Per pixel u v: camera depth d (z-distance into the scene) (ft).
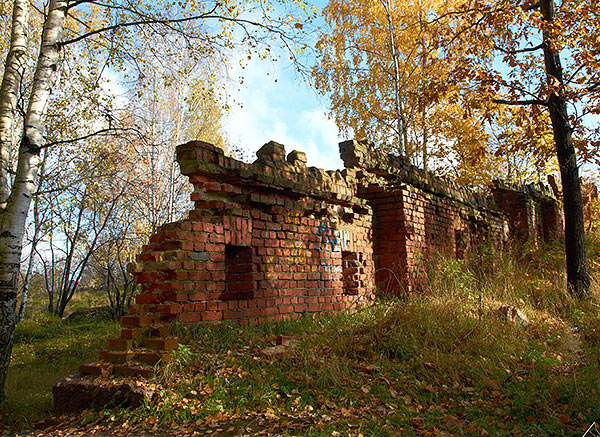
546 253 41.65
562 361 16.90
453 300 20.54
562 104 32.50
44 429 13.28
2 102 21.42
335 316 21.29
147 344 15.34
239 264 19.80
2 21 45.42
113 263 56.75
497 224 47.57
